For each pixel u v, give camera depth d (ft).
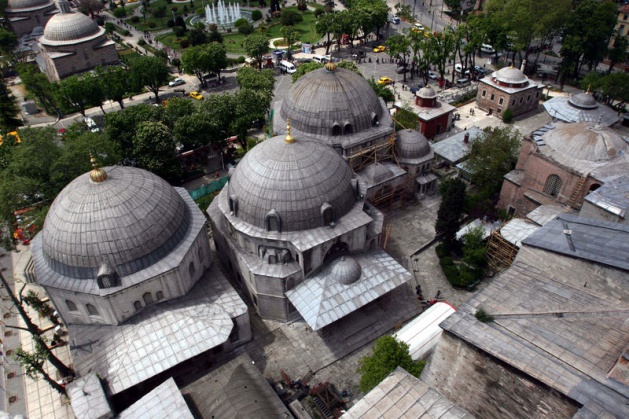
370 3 511.81
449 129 335.06
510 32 396.16
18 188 216.54
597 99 353.10
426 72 399.65
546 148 216.33
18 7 517.96
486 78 356.59
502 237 209.77
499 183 254.88
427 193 268.82
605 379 98.84
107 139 254.88
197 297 180.55
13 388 178.40
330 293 182.39
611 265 131.13
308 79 239.91
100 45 424.87
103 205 160.56
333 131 231.30
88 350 164.55
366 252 200.03
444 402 105.50
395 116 302.25
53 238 162.09
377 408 105.91
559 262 144.25
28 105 387.34
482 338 108.88
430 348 170.19
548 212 211.41
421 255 231.09
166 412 145.28
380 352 157.48
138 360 159.12
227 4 649.61
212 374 162.81
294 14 577.43
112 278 159.63
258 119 315.17
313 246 177.58
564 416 97.60
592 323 114.32
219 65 411.13
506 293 126.11
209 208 218.59
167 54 477.77
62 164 228.84
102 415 142.61
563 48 365.20
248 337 189.47
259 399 150.20
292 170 180.14
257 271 184.85
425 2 628.69
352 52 480.23
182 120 287.07
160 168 270.05
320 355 185.88
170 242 172.24
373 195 241.35
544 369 99.30
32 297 200.64
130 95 400.26
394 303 204.74
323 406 166.81
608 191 180.55
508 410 110.63
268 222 180.24
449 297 208.74
